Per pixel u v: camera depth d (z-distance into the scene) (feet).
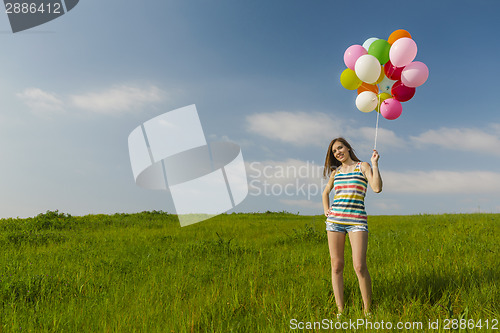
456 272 15.62
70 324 11.76
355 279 15.34
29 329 11.07
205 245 25.30
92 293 15.08
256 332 11.21
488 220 37.91
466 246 22.65
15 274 17.30
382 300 13.19
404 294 13.60
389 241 26.09
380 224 39.81
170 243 29.53
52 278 16.69
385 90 15.88
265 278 17.07
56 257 23.02
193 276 17.61
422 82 14.44
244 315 12.67
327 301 13.55
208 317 12.25
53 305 13.69
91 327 11.44
